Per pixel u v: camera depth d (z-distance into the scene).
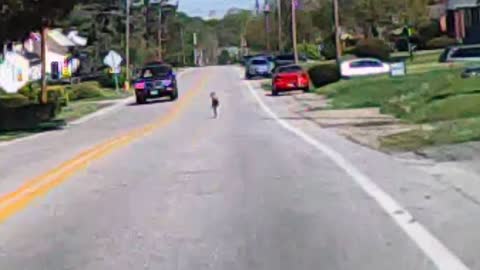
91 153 21.00
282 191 13.03
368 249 8.77
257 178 14.70
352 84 44.59
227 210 11.47
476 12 76.06
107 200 12.83
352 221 10.32
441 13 88.88
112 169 17.05
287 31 108.19
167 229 10.26
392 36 87.62
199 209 11.62
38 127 37.06
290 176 14.77
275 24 118.62
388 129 23.67
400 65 43.97
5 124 37.75
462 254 8.41
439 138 18.83
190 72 107.31
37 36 88.88
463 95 27.22
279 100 45.28
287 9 106.50
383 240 9.17
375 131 23.36
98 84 74.31
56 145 25.84
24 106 39.88
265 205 11.79
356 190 12.77
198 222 10.65
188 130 28.38
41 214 11.79
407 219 10.27
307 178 14.41
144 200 12.66
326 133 23.98
